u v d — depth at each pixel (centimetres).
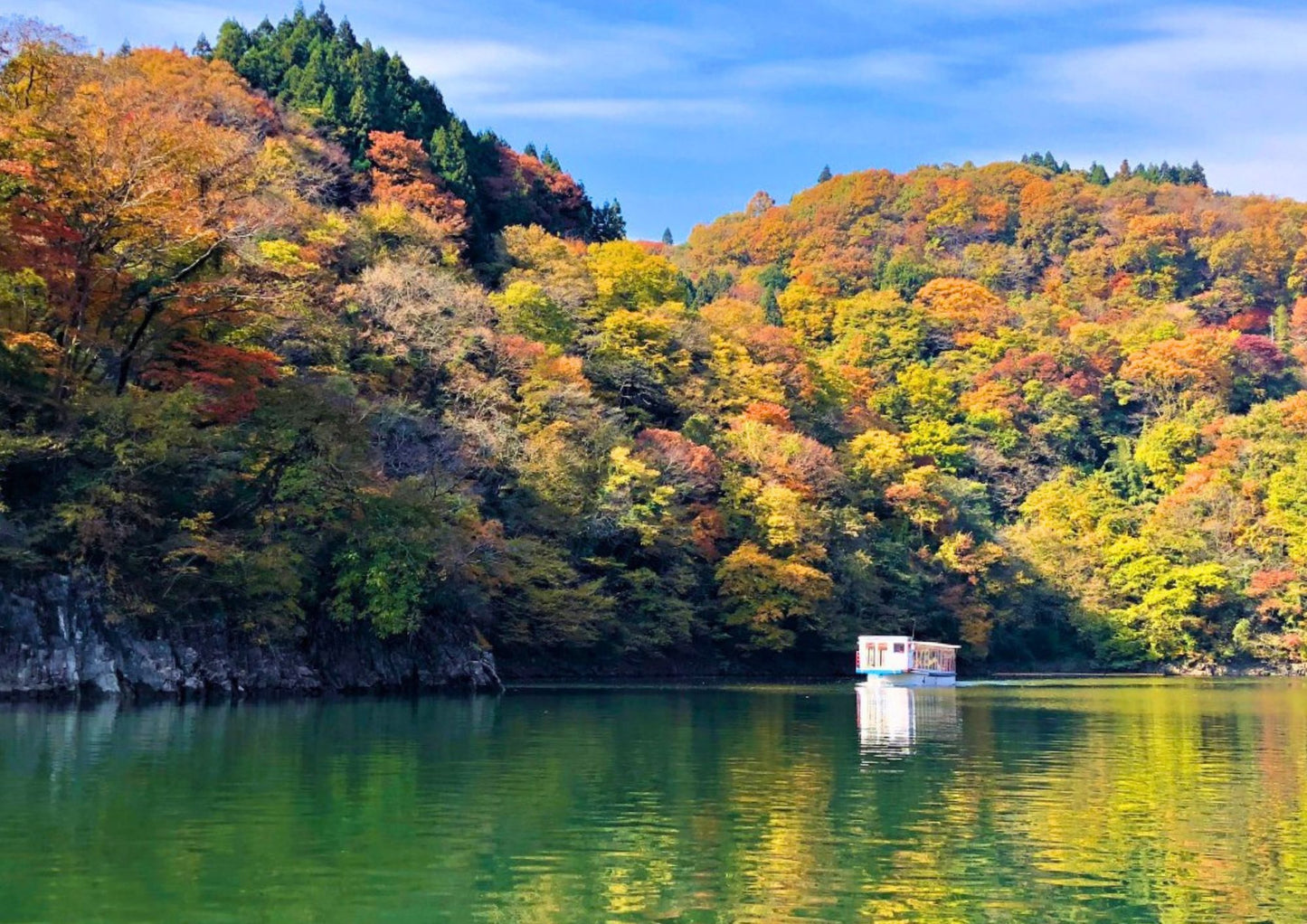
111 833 2212
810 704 6012
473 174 14838
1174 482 15488
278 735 3756
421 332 9388
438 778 2919
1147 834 2370
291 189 10944
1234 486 14475
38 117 5347
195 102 11350
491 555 7125
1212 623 13100
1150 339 18662
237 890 1845
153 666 5159
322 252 10062
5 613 4778
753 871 2028
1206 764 3469
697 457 10088
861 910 1811
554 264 12950
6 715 4216
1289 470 14038
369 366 8862
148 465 5128
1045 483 15662
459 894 1847
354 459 6031
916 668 8825
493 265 13050
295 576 5509
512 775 2998
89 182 5197
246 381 5878
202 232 5544
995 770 3266
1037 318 19725
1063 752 3744
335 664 6016
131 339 5809
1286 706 6359
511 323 10800
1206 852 2217
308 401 5962
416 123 14538
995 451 15962
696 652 10100
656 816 2473
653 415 11538
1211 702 6706
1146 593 13138
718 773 3117
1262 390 18125
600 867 2031
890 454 12762
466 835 2248
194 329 5900
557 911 1767
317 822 2342
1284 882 1992
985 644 12119
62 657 4881
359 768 3064
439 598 6544
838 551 11125
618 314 11950
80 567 4991
